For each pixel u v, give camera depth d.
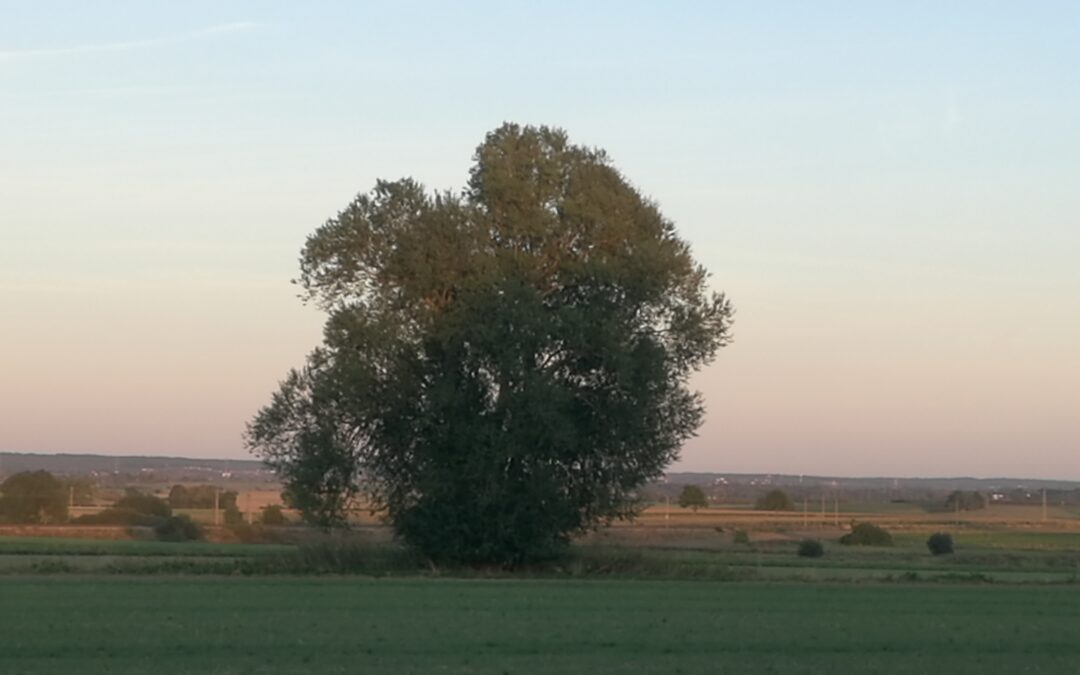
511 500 59.00
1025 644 33.94
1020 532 121.38
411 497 60.72
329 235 60.91
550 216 61.22
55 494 109.94
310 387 59.97
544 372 59.06
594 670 28.02
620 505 60.84
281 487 67.75
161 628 34.28
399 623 36.28
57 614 37.47
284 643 31.59
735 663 29.48
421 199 61.47
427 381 60.59
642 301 61.22
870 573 63.12
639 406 59.78
